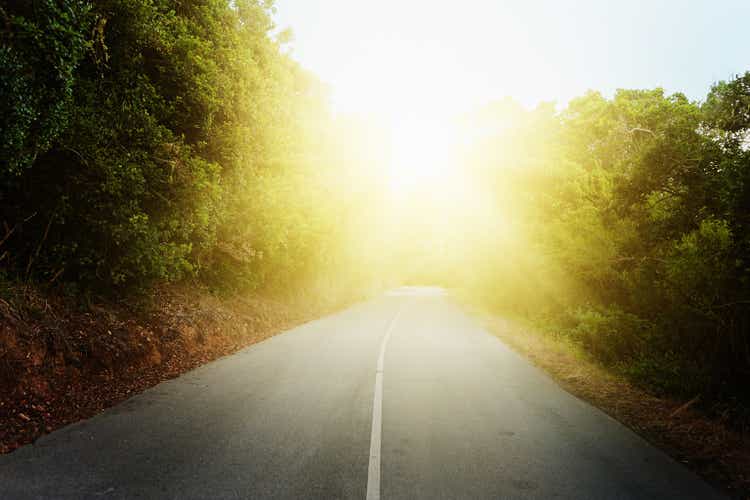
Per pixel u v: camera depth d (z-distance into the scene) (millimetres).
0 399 5195
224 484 3914
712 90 8305
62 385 6152
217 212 10961
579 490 4133
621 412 6902
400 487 4035
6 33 4902
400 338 13789
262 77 13969
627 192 10141
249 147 12281
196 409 5957
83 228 7449
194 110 9547
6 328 5828
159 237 8945
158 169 8023
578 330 12344
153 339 8766
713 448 5500
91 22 6602
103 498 3566
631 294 12367
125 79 7730
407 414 6219
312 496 3785
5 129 4953
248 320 14039
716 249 7828
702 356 8305
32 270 7133
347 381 7961
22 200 6867
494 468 4551
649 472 4621
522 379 8836
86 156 6734
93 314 7891
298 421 5695
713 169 8398
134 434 4969
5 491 3586
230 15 11625
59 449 4473
